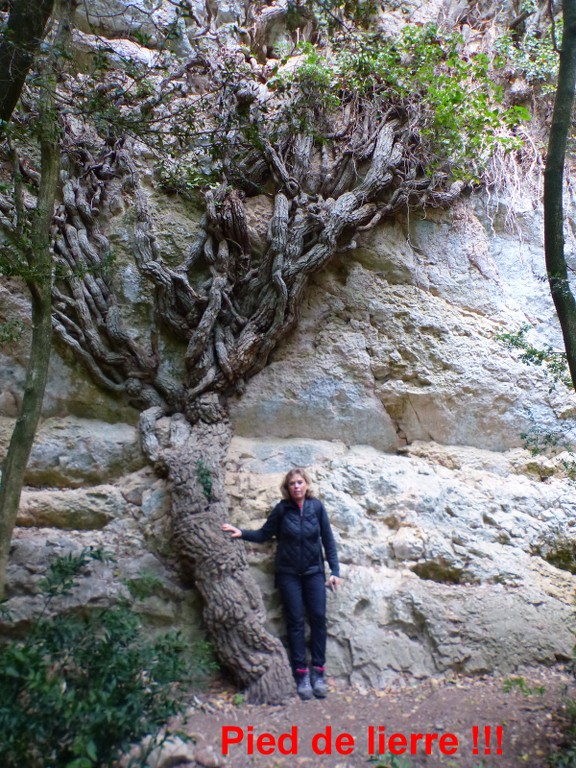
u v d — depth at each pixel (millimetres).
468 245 6070
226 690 3867
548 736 3270
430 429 5543
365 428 5418
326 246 5324
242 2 6660
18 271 3301
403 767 2906
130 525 4500
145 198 5379
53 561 4066
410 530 4734
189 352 5027
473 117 5770
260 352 5238
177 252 5406
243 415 5199
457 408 5527
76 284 4965
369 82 5836
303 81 5570
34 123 3734
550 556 4980
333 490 4855
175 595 4230
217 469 4562
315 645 3951
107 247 5195
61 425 4855
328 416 5348
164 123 4484
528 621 4305
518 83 6871
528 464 5426
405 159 5816
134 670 2594
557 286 3820
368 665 4031
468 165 6129
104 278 5137
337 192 5703
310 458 5094
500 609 4348
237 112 5516
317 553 4129
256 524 4527
